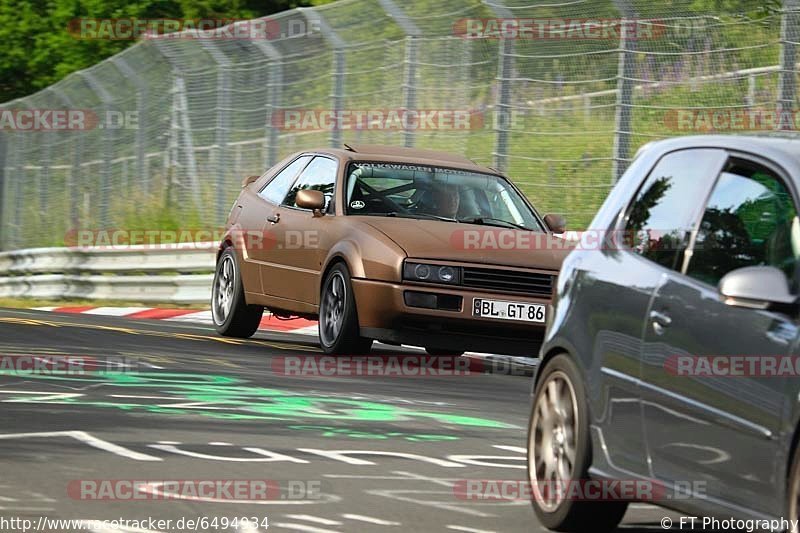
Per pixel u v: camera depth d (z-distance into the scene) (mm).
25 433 18922
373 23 45531
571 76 38938
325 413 22094
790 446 11438
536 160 39906
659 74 36719
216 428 20094
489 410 23516
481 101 41562
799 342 11516
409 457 18422
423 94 43562
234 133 53562
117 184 63312
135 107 60969
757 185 13320
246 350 31609
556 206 39250
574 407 14594
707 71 35656
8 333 32844
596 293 14781
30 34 102125
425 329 28984
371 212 31109
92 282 58688
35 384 23984
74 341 31656
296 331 41375
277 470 17094
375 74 45375
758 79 34562
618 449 13930
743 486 12016
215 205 55000
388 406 23234
